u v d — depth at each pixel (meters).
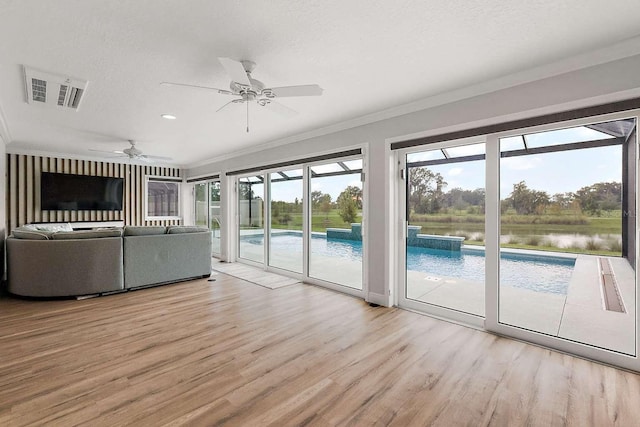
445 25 1.86
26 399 1.78
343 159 3.99
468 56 2.24
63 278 3.67
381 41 2.04
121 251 3.98
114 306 3.46
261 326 2.89
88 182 6.27
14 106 3.23
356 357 2.31
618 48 2.06
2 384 1.93
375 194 3.58
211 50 2.15
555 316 2.67
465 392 1.88
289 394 1.85
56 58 2.24
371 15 1.76
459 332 2.77
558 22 1.83
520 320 2.74
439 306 3.21
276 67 2.41
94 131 4.31
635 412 1.70
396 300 3.51
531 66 2.39
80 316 3.13
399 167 3.50
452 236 3.16
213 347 2.46
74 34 1.93
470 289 3.08
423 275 3.39
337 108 3.38
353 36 1.98
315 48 2.13
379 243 3.55
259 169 5.38
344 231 4.14
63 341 2.55
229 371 2.10
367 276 3.67
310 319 3.07
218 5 1.67
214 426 1.58
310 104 3.25
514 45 2.09
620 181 2.27
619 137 2.26
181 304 3.54
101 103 3.17
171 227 4.51
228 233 6.18
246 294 3.95
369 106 3.31
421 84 2.73
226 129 4.25
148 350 2.40
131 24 1.84
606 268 2.38
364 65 2.38
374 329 2.83
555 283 2.63
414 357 2.31
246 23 1.83
